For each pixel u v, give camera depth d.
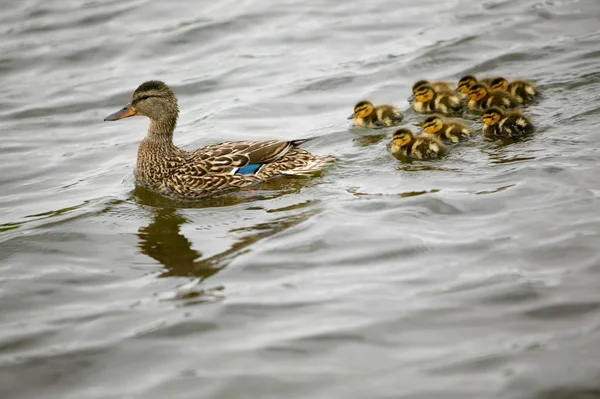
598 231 11.55
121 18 23.28
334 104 18.14
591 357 9.13
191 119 18.16
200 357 9.77
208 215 13.56
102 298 11.30
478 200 12.88
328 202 13.44
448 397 8.76
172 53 21.44
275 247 12.14
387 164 14.74
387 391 8.93
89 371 9.77
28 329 10.69
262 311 10.59
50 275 12.00
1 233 13.52
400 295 10.68
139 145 16.69
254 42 21.61
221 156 14.51
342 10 23.09
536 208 12.43
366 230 12.37
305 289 11.02
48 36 22.45
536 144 14.58
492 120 15.11
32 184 15.75
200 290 11.23
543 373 8.98
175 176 14.55
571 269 10.80
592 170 13.33
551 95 16.61
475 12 21.98
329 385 9.10
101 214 13.93
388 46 20.72
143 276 11.80
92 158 16.81
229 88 19.47
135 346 10.11
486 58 19.25
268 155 14.53
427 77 18.89
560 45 19.28
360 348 9.70
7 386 9.60
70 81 20.34
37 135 17.95
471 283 10.77
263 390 9.10
